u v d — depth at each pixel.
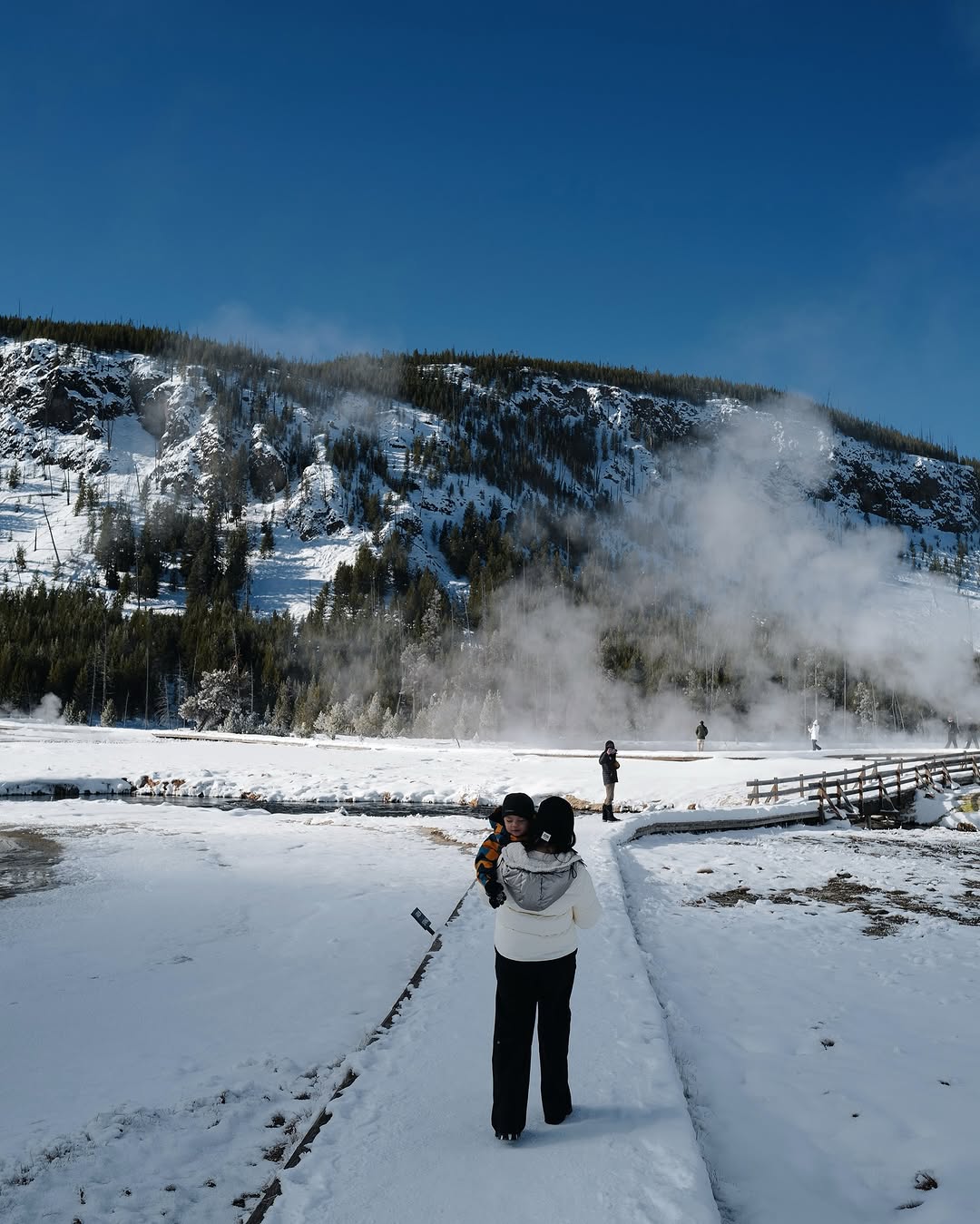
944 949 8.00
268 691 105.50
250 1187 4.03
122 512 183.12
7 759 32.44
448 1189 3.27
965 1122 4.30
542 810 4.06
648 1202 3.15
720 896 11.00
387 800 25.98
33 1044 5.87
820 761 32.12
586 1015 5.43
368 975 7.58
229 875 12.44
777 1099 4.61
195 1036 6.05
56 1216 3.73
